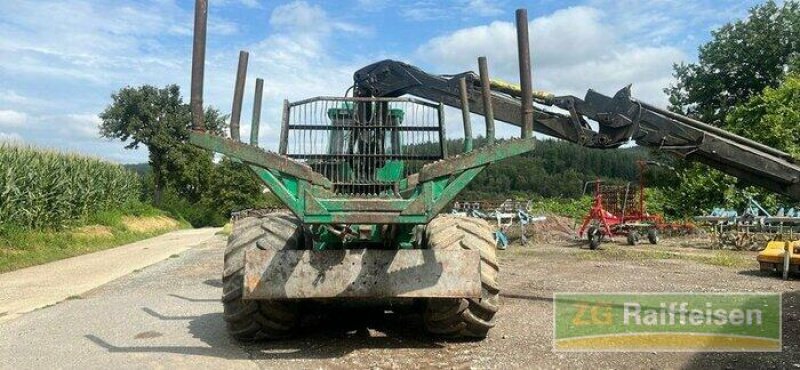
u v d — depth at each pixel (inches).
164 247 633.6
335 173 207.3
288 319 179.5
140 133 1628.9
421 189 150.4
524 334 191.2
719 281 304.3
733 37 1141.7
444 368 156.0
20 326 217.0
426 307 181.3
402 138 209.5
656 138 265.3
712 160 269.9
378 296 160.4
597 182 612.4
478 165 149.9
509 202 724.7
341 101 209.0
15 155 592.4
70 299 281.7
